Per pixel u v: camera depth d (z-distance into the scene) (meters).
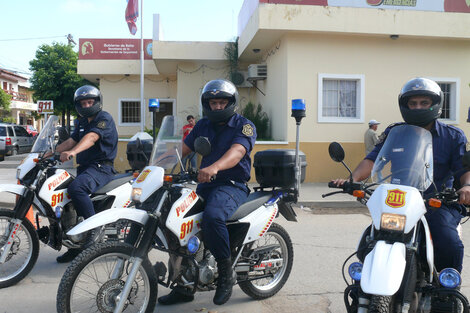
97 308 3.20
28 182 4.39
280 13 10.82
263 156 3.90
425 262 2.68
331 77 11.45
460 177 3.01
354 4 11.22
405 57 11.70
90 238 4.49
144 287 3.23
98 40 17.89
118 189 4.88
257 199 3.76
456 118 11.91
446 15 11.33
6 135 21.22
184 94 15.40
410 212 2.45
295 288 4.35
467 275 4.74
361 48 11.55
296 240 6.21
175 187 3.31
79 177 4.63
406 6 11.42
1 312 3.67
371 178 2.90
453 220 2.88
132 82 18.58
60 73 24.02
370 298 2.41
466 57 11.91
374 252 2.42
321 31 10.98
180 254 3.29
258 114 13.31
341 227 7.07
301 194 9.77
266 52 13.39
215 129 3.71
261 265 3.88
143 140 5.17
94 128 4.75
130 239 3.26
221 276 3.37
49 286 4.30
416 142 2.83
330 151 2.91
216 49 14.62
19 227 4.31
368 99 11.63
